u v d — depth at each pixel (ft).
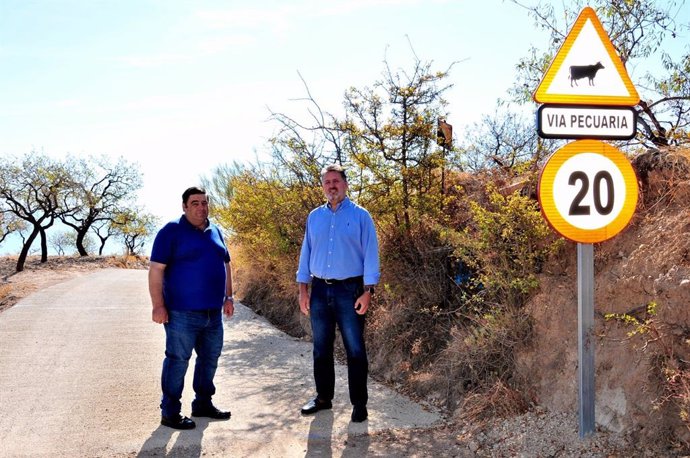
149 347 24.53
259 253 35.24
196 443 14.20
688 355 11.93
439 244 20.17
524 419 13.93
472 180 21.61
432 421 15.33
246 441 14.33
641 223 14.76
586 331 12.45
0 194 92.89
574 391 13.70
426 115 21.33
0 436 14.62
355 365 15.65
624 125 12.46
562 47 12.21
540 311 15.53
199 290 15.28
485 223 16.65
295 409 16.61
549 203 12.16
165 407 15.23
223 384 19.21
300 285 17.01
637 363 12.67
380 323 21.15
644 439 11.80
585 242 12.41
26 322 30.81
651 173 15.11
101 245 124.47
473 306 17.57
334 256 15.93
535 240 16.25
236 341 25.66
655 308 12.71
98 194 109.81
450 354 17.24
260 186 29.68
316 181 24.27
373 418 15.67
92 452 13.67
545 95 12.12
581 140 12.35
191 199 15.42
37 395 17.92
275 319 30.96
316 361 16.40
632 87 12.47
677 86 18.06
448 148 21.36
